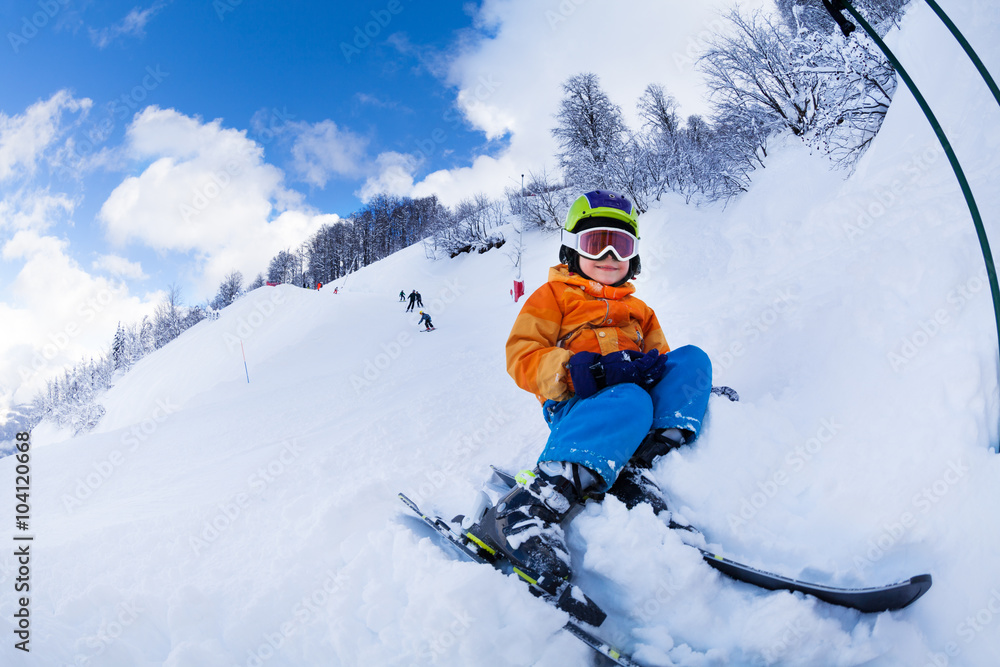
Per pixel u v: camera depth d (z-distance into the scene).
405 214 90.88
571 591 1.43
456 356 9.98
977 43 4.53
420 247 53.56
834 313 2.27
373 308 25.22
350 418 6.04
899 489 1.47
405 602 1.61
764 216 10.09
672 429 1.88
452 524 1.87
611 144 24.55
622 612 1.48
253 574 1.97
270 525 2.48
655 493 1.71
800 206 9.50
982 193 2.48
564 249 2.40
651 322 2.47
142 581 2.05
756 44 13.03
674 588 1.43
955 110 4.35
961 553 1.28
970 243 1.89
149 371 27.55
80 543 2.47
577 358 1.97
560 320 2.27
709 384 1.97
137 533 2.54
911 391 1.65
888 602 1.20
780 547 1.54
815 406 1.95
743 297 3.69
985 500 1.30
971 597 1.21
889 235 2.86
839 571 1.37
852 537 1.49
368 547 1.86
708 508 1.70
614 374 1.91
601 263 2.27
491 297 26.34
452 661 1.37
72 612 1.82
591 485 1.69
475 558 1.64
